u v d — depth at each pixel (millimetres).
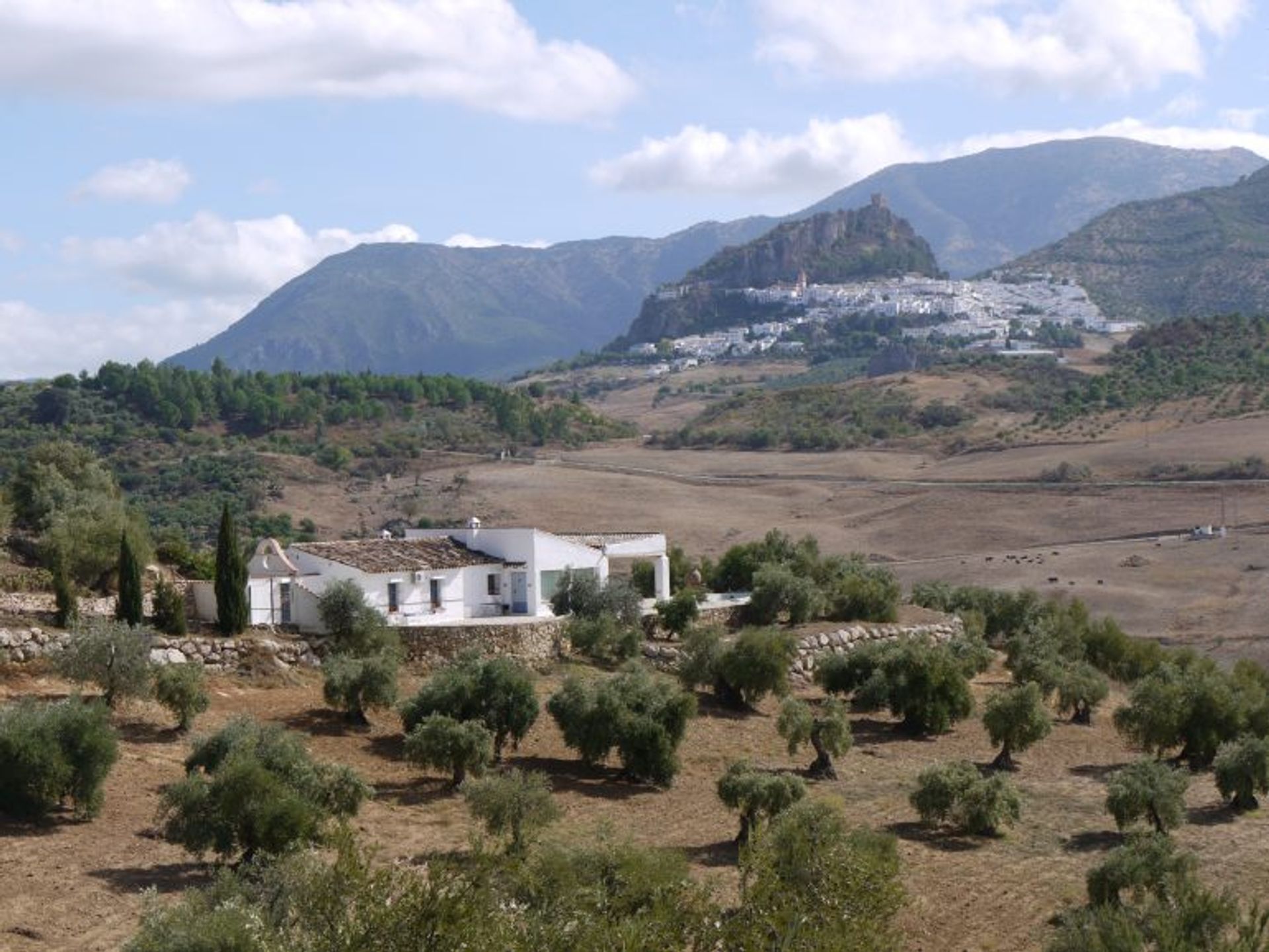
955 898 44719
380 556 67938
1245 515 145625
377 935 22594
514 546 71312
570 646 66500
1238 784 57781
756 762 57938
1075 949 35219
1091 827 53719
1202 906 33531
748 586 88500
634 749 53094
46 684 50812
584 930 24250
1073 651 85625
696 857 44844
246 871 34625
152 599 59531
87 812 41281
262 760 41625
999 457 191125
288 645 58594
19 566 62719
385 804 46156
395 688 54438
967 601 90875
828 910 26016
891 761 61250
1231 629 111062
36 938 32781
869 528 161875
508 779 43250
